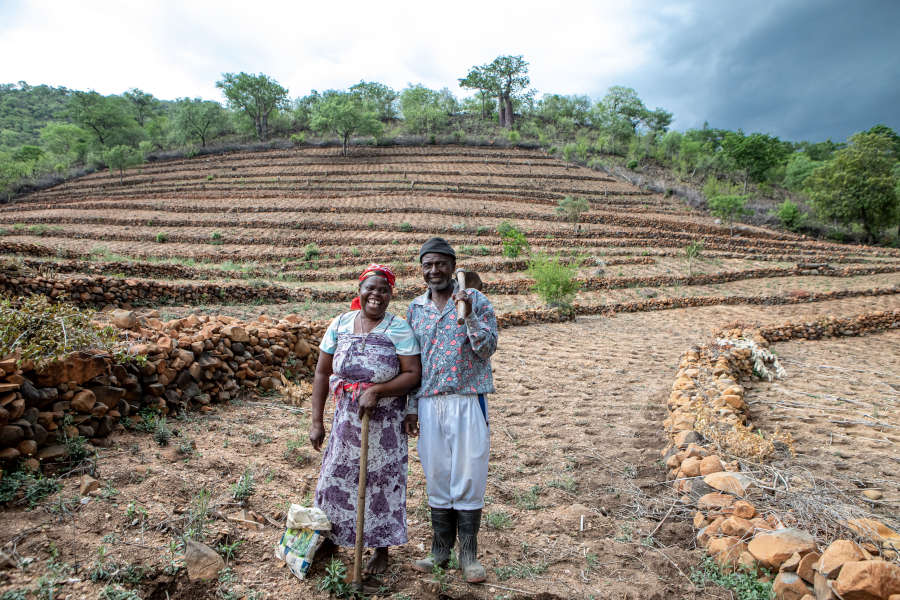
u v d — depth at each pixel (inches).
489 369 114.5
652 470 179.2
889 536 122.9
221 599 95.1
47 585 87.0
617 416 246.4
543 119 3946.9
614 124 3051.2
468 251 1163.3
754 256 1282.0
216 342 219.8
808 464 185.5
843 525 125.8
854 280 1087.6
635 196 1966.0
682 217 1712.6
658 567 119.5
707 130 3924.7
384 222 1460.4
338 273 916.0
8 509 108.4
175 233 1267.2
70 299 445.7
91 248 1018.7
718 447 181.2
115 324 214.2
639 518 145.9
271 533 119.3
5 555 91.8
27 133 5073.8
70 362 145.4
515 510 149.3
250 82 3048.7
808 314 764.6
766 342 467.2
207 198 1721.2
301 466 161.8
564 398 278.2
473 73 3722.9
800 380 351.6
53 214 1450.5
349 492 109.2
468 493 109.0
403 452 112.6
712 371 303.0
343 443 109.1
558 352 426.3
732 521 127.8
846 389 324.2
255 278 864.3
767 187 2450.8
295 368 262.8
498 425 228.4
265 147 2640.3
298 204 1630.2
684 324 661.9
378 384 108.0
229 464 149.9
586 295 901.8
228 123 3255.4
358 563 102.2
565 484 166.2
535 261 751.7
